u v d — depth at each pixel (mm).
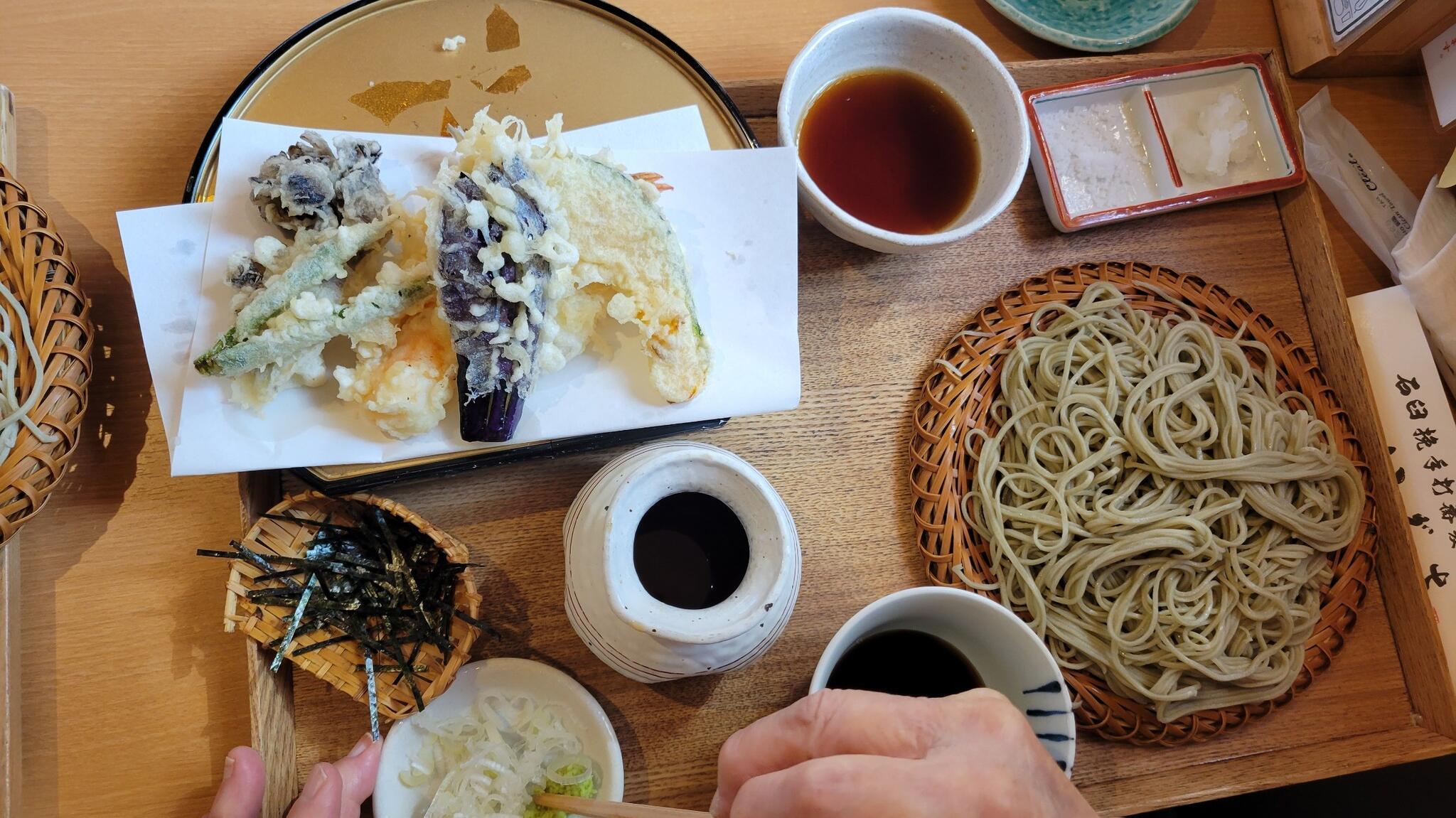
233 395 368
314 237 367
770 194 409
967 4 488
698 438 422
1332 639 438
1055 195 451
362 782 354
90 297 402
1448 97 469
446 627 377
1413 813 465
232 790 332
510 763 372
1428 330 461
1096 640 421
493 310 356
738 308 408
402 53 411
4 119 394
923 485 422
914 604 365
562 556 409
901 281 454
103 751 376
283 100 400
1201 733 417
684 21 461
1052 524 419
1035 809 257
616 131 409
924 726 275
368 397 368
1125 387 436
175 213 375
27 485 347
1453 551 438
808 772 259
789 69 417
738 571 379
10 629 370
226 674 386
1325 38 481
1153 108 464
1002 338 438
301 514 374
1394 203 482
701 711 404
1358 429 456
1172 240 478
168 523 392
